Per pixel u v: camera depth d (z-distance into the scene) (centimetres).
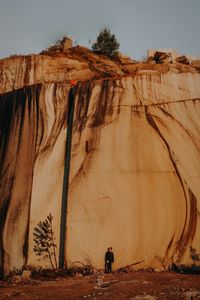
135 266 1738
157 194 1817
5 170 2028
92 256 1755
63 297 1208
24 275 1623
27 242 1839
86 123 1947
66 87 2062
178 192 1825
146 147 1878
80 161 1894
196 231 1772
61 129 2005
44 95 2064
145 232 1773
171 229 1780
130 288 1273
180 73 1984
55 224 1852
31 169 1959
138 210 1797
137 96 1947
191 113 1936
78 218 1805
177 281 1375
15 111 2119
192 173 1853
